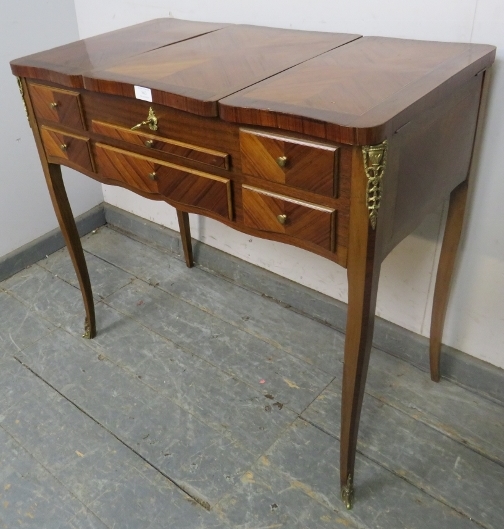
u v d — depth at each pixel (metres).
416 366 1.40
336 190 0.82
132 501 1.12
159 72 1.03
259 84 0.93
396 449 1.19
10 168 1.74
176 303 1.66
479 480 1.12
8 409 1.33
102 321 1.60
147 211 1.94
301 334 1.51
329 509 1.08
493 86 1.05
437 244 1.26
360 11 1.17
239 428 1.26
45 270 1.84
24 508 1.12
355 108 0.79
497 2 0.99
